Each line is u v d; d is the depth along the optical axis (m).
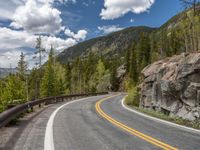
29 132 10.39
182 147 8.13
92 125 12.77
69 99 42.25
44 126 12.16
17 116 14.15
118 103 32.50
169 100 19.58
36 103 22.03
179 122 15.23
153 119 16.17
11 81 59.56
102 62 105.94
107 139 9.25
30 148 7.61
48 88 65.25
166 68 22.28
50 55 80.19
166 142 8.87
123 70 97.06
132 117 17.00
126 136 9.89
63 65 112.88
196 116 15.42
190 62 17.08
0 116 10.03
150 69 26.56
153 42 83.31
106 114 18.50
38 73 74.44
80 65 107.56
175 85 18.06
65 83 93.25
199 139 9.62
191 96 16.34
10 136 9.40
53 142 8.55
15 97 57.59
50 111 20.39
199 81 16.03
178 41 70.75
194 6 34.72
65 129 11.36
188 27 47.47
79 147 7.91
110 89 93.81
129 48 98.94
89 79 110.12
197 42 41.97
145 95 25.75
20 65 78.00
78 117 16.30
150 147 8.05
